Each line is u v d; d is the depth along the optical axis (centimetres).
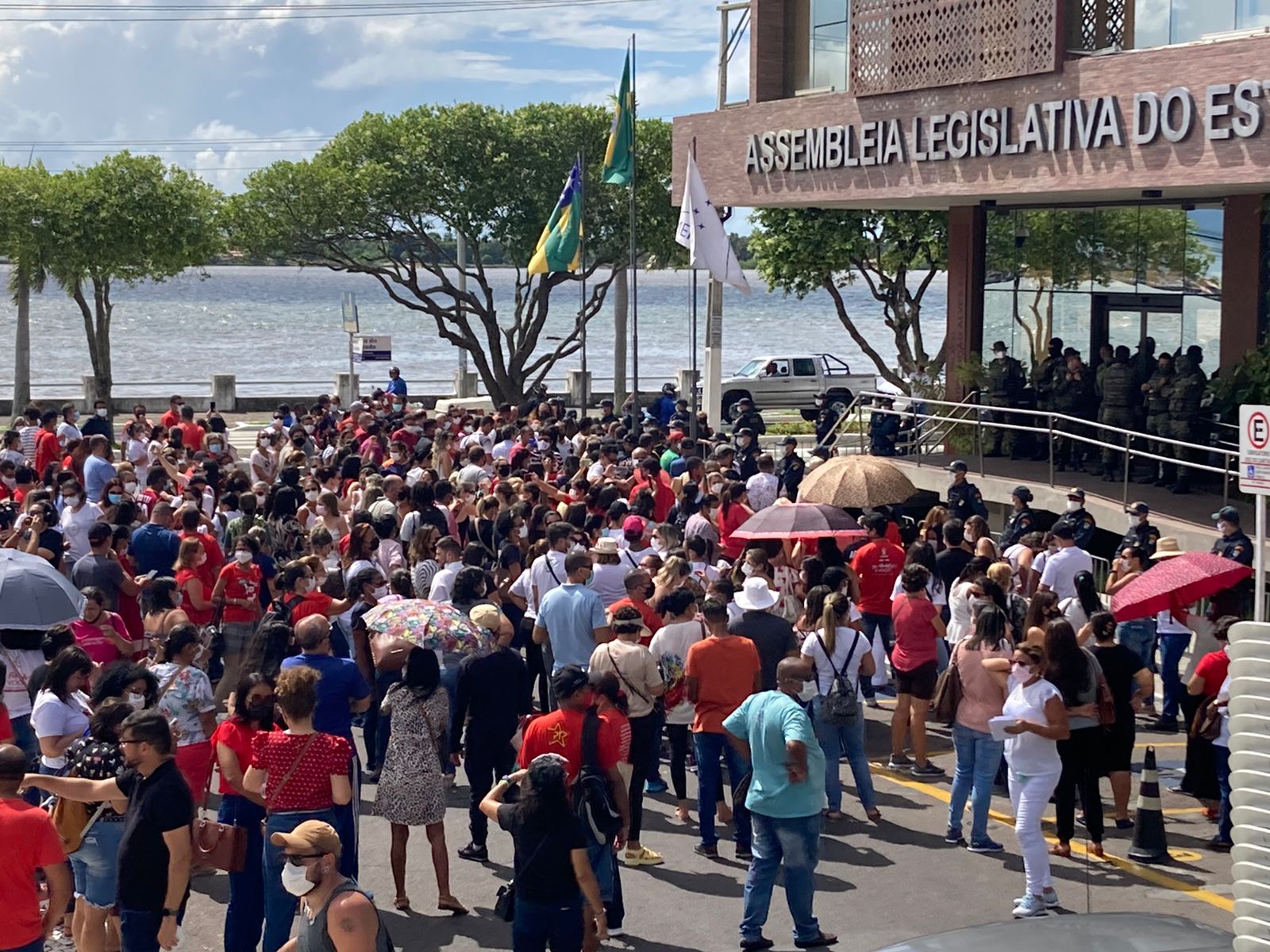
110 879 775
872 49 2091
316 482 1716
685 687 1016
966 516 1678
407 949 853
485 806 754
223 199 3831
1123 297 2208
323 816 764
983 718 1006
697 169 2431
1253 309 1978
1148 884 955
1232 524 1334
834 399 3744
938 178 2008
